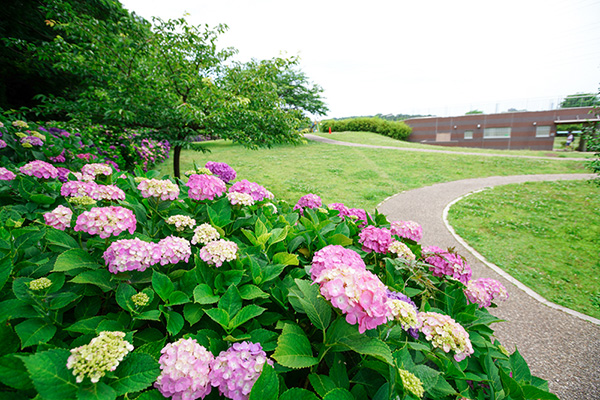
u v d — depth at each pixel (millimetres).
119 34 4594
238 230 1938
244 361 955
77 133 4465
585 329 3684
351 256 1405
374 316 964
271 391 820
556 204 8664
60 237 1284
